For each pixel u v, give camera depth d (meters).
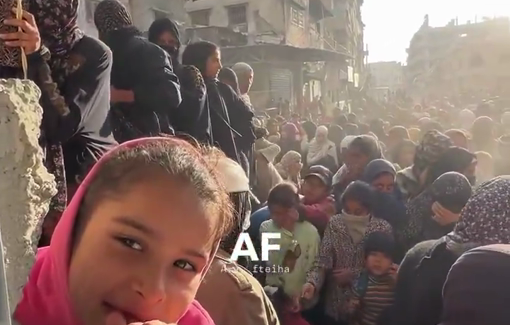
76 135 1.20
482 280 1.01
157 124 1.65
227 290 0.96
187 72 1.88
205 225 0.50
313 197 1.99
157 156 0.52
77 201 0.52
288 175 2.21
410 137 2.20
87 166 1.20
